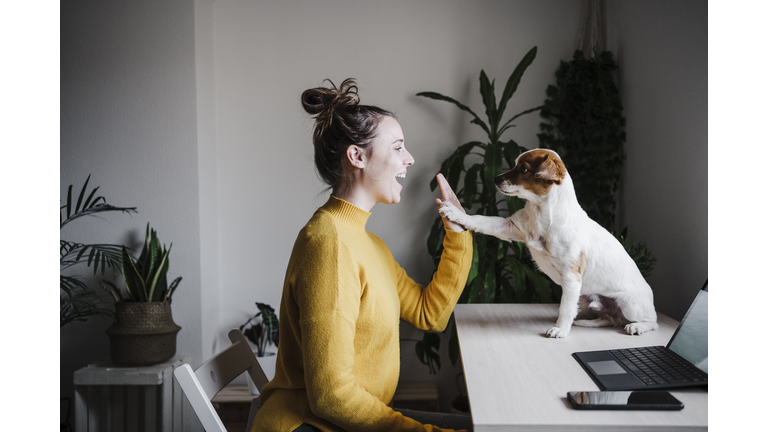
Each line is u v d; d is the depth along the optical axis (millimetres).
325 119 989
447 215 1169
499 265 2064
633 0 1977
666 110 1697
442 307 1192
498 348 1008
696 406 706
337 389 814
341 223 948
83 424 1927
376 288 940
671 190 1659
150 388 1912
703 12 1453
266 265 2381
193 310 2174
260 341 2291
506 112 2287
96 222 2195
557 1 2270
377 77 2338
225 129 2371
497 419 666
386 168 973
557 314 1343
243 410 2125
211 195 2311
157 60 2172
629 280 1138
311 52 2352
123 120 2188
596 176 2066
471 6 2311
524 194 1115
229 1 2354
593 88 2092
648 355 915
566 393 761
